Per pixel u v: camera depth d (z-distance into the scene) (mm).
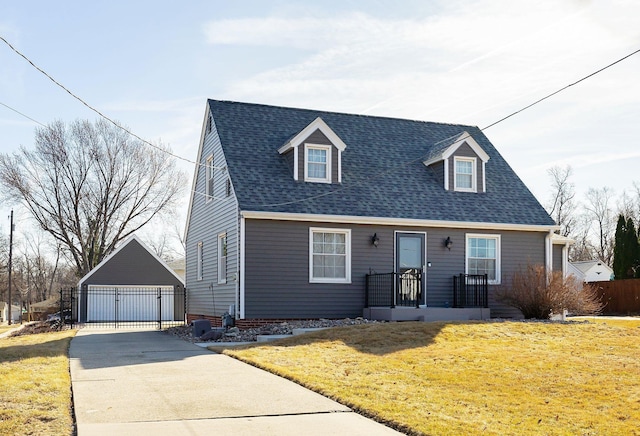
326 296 20922
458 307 21734
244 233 20172
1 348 15656
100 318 36781
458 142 23719
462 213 22797
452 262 22453
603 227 70562
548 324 18281
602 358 12781
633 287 36531
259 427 7848
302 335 16266
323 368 11727
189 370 12016
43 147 45062
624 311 36875
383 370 11484
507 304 22031
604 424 7914
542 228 23453
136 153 47781
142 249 37969
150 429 7668
